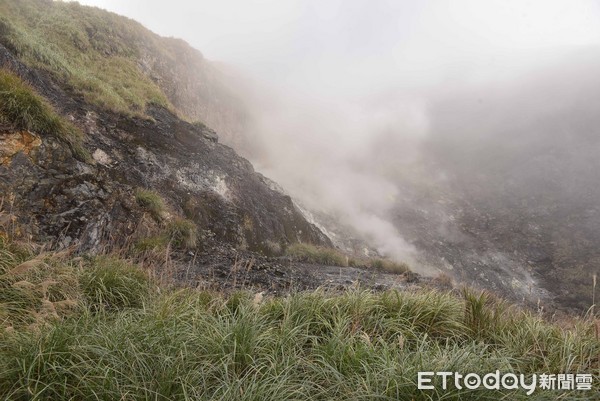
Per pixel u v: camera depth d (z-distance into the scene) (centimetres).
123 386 252
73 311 387
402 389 265
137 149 1343
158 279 541
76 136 922
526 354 359
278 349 327
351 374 293
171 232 1069
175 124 1744
